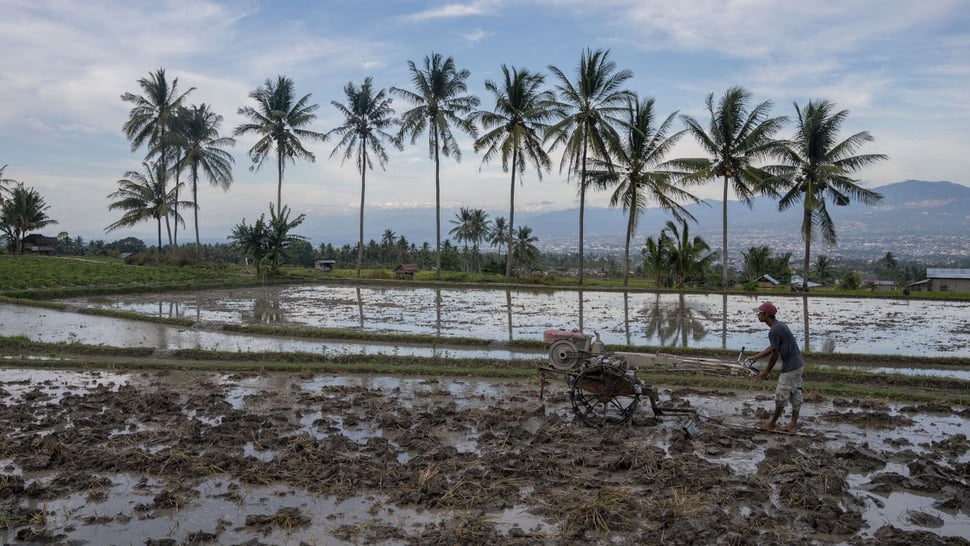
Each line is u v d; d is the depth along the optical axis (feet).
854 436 28.78
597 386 29.25
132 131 148.25
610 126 112.37
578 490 21.79
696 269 125.18
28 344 48.83
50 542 18.19
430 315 73.15
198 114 150.10
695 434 26.86
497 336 57.52
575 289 114.21
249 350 49.34
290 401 34.22
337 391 36.65
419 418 30.25
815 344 55.72
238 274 133.69
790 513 19.93
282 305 83.20
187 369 42.45
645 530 19.11
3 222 196.44
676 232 124.57
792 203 120.57
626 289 112.27
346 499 21.12
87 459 24.04
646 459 24.04
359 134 137.18
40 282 98.99
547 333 31.68
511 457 24.56
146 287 100.17
